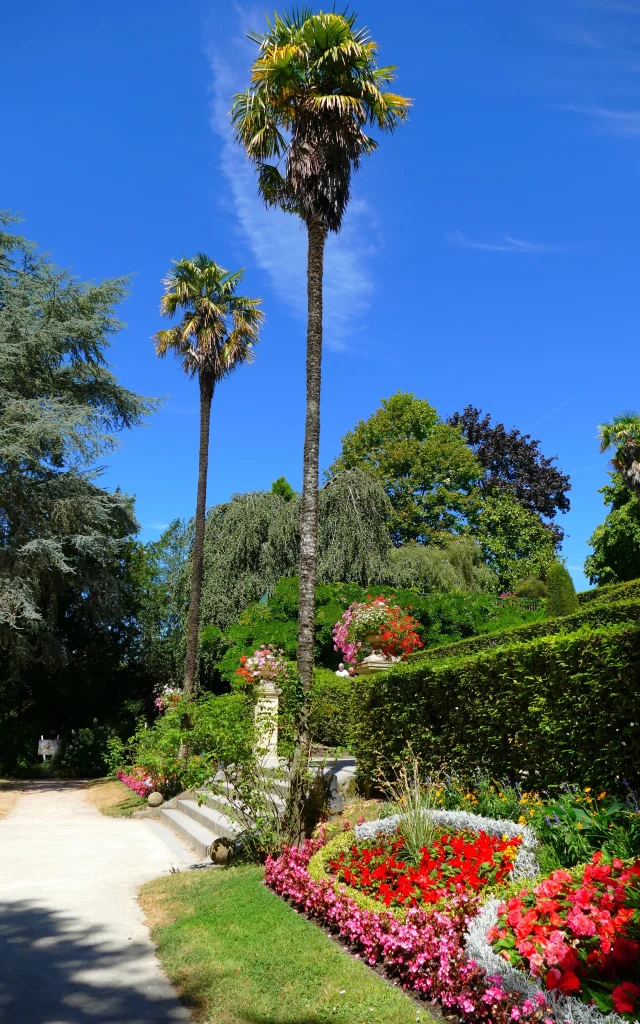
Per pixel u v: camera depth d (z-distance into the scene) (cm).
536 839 457
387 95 895
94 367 2028
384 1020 333
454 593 2170
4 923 556
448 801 633
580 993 278
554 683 584
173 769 809
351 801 842
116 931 532
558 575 1805
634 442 2170
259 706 802
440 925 373
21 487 1809
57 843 964
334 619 1983
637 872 325
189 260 1659
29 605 1700
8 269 1980
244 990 390
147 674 2662
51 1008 384
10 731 2198
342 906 457
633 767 506
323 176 839
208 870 715
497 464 3872
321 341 841
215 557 2358
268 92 847
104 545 1905
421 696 793
